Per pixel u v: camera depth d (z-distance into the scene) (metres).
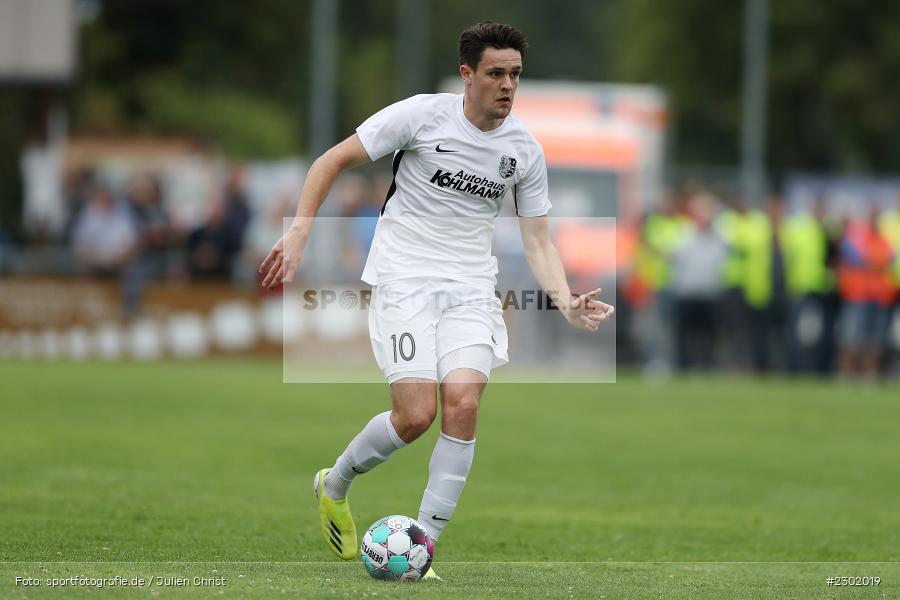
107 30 150.75
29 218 96.88
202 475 36.34
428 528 22.84
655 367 73.06
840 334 71.75
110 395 54.03
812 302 71.69
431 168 22.81
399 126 22.69
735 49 164.25
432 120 22.80
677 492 36.53
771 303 70.75
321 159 22.62
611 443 46.00
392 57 195.75
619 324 74.31
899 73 153.50
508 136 22.98
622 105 82.75
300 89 179.62
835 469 41.38
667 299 71.56
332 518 23.91
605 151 78.62
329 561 24.95
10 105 108.94
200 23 160.38
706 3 164.75
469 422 22.66
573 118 81.81
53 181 106.88
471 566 24.52
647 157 83.06
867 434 49.72
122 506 30.72
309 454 40.97
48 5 90.69
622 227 76.31
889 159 161.62
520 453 43.19
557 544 28.56
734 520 32.38
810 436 48.88
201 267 74.06
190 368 67.19
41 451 39.19
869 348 71.31
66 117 137.75
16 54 90.56
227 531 28.17
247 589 20.52
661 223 72.19
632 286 73.94
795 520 32.50
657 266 71.75
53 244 85.06
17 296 72.75
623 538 29.56
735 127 166.88
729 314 71.12
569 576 23.42
